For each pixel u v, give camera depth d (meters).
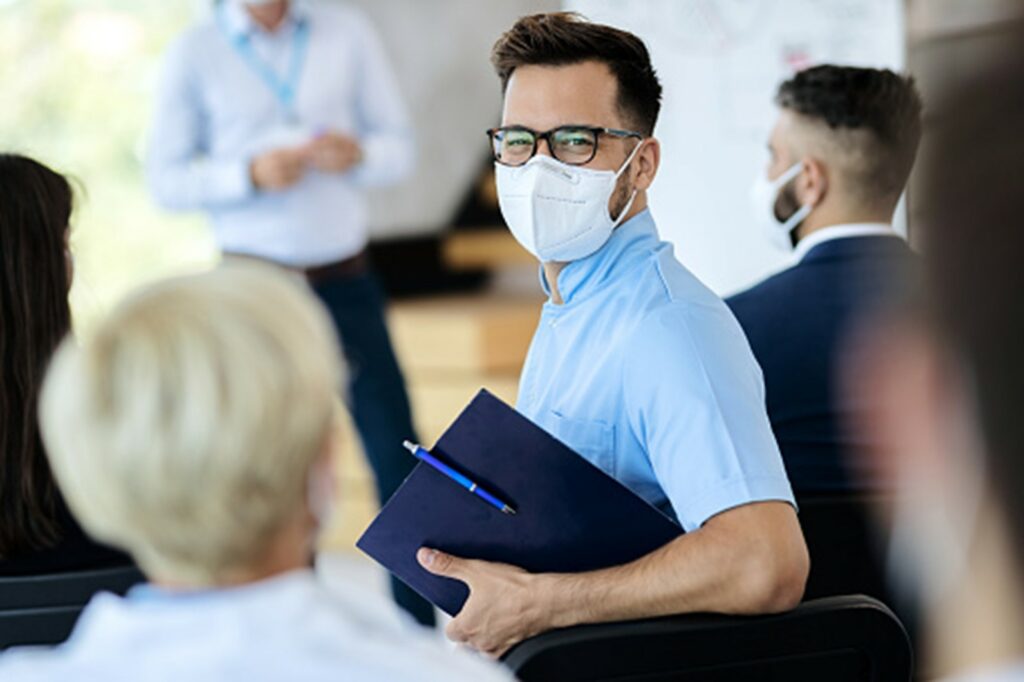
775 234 3.50
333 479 1.42
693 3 5.52
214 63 5.64
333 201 5.64
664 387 2.42
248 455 1.29
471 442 2.42
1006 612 0.77
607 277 2.64
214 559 1.33
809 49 5.27
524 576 2.40
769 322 3.17
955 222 0.77
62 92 8.41
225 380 1.29
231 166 5.50
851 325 3.10
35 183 2.66
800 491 3.08
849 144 3.30
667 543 2.41
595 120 2.61
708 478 2.35
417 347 7.45
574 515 2.42
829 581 2.94
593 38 2.62
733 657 2.31
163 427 1.29
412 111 8.79
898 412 0.88
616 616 2.35
